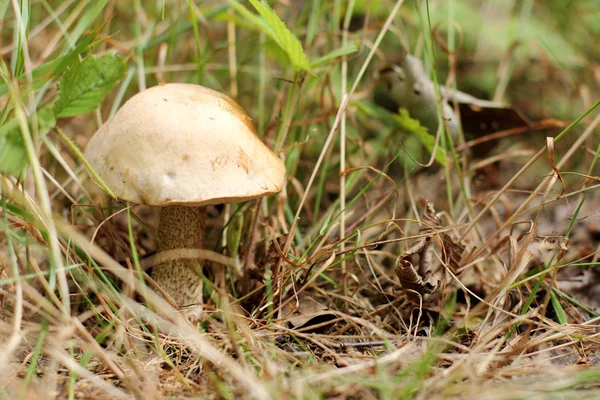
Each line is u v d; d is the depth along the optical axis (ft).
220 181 1.61
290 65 2.02
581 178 2.15
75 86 1.61
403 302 1.78
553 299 1.73
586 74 2.31
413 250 1.74
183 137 1.61
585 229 1.99
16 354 1.60
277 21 1.71
